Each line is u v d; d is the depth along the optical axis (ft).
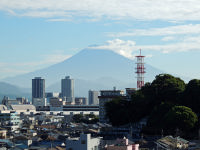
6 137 631.15
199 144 531.09
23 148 472.03
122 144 400.88
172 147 501.56
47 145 484.33
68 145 389.39
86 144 382.22
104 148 405.59
